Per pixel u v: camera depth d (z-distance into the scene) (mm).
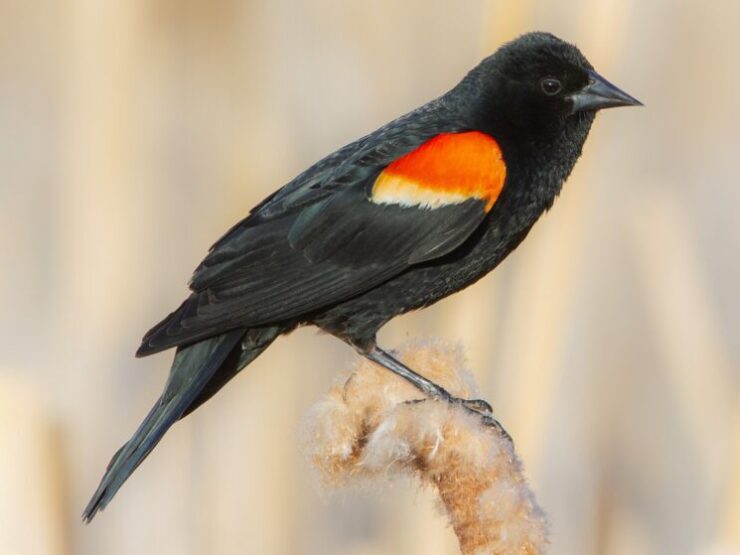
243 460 10688
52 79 13992
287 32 12195
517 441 9953
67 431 9203
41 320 12945
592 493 11328
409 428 6777
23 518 8258
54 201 12578
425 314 11672
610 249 11703
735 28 13977
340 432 7051
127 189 10930
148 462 10773
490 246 9906
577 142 10180
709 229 13656
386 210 9516
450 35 12750
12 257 13547
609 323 11656
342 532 10672
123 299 10828
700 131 13859
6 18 14523
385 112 12273
